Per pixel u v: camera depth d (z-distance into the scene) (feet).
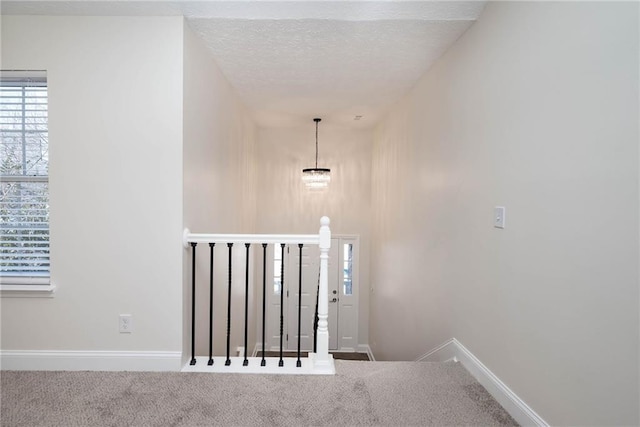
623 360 3.57
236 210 12.15
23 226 6.76
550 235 4.58
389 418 5.20
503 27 5.69
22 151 6.75
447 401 5.66
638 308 3.42
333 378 6.38
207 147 8.38
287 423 5.06
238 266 12.71
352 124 16.47
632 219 3.46
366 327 18.31
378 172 16.02
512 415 5.30
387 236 14.10
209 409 5.38
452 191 7.69
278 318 18.39
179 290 6.67
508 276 5.53
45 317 6.66
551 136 4.56
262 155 17.88
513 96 5.41
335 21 6.89
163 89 6.58
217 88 9.27
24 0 6.03
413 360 10.37
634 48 3.42
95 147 6.57
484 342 6.25
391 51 8.19
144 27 6.57
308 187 16.30
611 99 3.67
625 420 3.56
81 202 6.59
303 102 12.67
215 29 7.20
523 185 5.16
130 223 6.62
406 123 11.44
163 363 6.65
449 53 7.95
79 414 5.22
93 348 6.68
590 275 3.94
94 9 6.33
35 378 6.30
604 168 3.76
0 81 6.71
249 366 6.81
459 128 7.38
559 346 4.42
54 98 6.53
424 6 6.31
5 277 6.67
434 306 8.71
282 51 8.29
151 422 5.05
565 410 4.31
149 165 6.60
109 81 6.55
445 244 8.07
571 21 4.21
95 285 6.65
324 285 6.70
